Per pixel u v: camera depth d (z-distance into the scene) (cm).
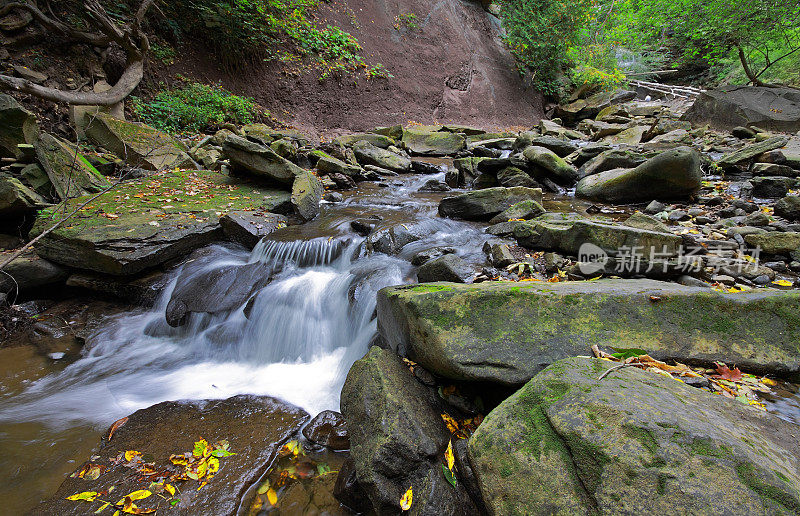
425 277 405
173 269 509
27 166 589
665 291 268
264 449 290
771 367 235
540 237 455
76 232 491
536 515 154
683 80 2123
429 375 281
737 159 742
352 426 249
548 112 1977
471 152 1142
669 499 136
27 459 285
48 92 731
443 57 1741
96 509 243
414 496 210
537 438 172
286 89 1318
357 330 396
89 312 485
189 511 241
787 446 169
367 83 1502
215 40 1182
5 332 442
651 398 174
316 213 650
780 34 1255
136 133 809
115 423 318
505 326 259
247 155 707
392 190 821
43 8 895
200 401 348
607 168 743
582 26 1880
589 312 261
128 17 1038
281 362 416
